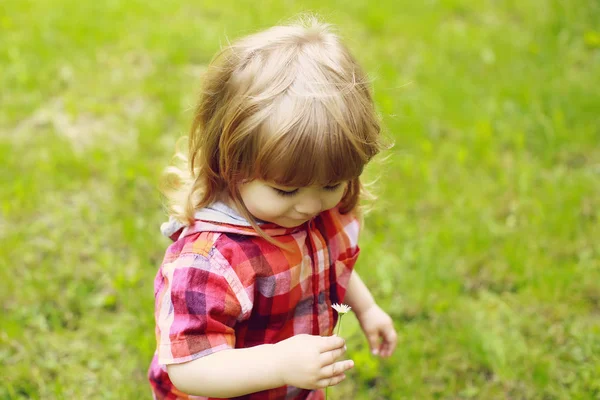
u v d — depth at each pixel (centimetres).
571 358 230
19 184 305
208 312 138
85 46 430
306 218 139
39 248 276
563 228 281
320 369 138
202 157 146
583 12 455
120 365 230
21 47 421
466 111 363
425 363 230
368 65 410
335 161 128
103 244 281
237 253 142
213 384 138
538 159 331
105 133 352
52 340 239
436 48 434
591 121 353
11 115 361
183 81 400
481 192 307
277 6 490
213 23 466
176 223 154
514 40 439
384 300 255
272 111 128
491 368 229
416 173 319
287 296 149
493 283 262
